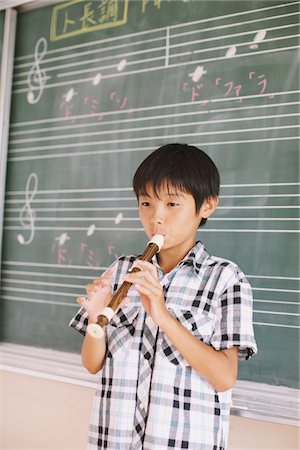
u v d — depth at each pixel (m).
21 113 1.83
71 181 1.68
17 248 1.79
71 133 1.70
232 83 1.39
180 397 0.93
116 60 1.62
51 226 1.72
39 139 1.77
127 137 1.58
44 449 1.66
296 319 1.26
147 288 0.88
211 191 1.02
